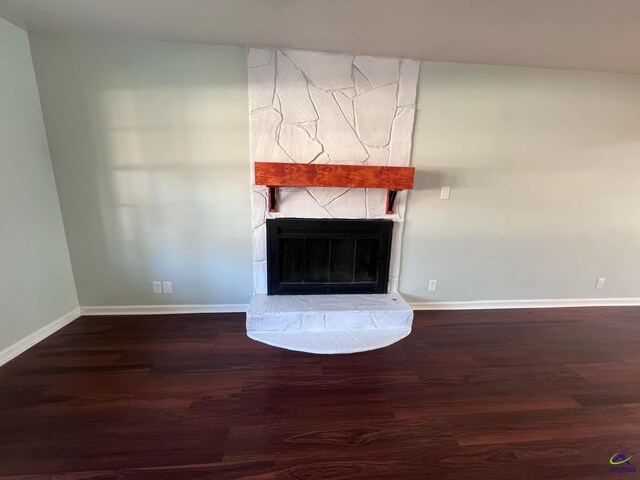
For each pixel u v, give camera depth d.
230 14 1.77
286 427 1.51
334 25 1.88
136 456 1.33
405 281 2.87
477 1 1.58
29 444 1.38
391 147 2.53
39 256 2.21
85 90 2.21
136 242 2.53
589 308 3.04
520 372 2.01
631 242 2.96
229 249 2.63
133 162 2.37
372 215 2.65
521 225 2.83
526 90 2.53
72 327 2.43
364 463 1.33
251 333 2.39
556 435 1.51
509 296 3.02
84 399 1.66
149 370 1.93
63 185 2.35
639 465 1.35
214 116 2.35
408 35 1.99
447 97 2.48
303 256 2.69
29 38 2.08
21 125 2.05
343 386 1.83
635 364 2.12
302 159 2.48
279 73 2.30
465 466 1.33
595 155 2.71
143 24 1.92
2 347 1.95
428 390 1.82
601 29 1.84
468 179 2.67
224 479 1.24
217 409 1.62
